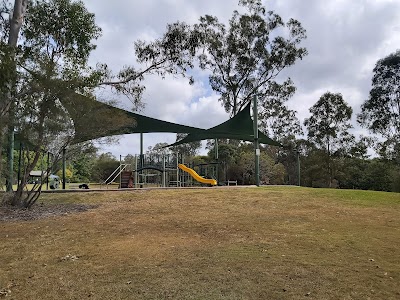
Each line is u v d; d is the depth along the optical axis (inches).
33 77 365.1
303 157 1370.6
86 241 235.9
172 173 828.0
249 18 1159.6
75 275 167.8
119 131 484.4
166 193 495.5
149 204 402.6
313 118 1363.2
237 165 1210.6
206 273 164.7
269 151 1417.3
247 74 1203.9
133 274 166.2
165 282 154.6
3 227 290.5
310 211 350.0
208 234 250.4
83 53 485.7
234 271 166.7
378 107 1282.0
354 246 213.0
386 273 164.4
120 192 513.7
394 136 1242.0
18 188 398.0
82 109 385.1
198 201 419.8
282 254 195.2
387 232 253.6
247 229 263.7
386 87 1273.4
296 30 1176.2
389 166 1172.5
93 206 397.7
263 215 326.0
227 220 302.0
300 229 263.3
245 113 701.3
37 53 432.5
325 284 150.3
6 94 354.0
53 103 373.1
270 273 163.6
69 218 326.0
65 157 408.2
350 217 317.4
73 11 473.7
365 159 1278.3
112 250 210.7
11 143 406.6
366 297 137.2
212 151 1309.1
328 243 220.2
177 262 183.0
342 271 166.9
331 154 1322.6
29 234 262.8
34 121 375.2
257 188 571.5
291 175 1346.0
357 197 452.8
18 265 186.4
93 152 422.9
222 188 570.9
